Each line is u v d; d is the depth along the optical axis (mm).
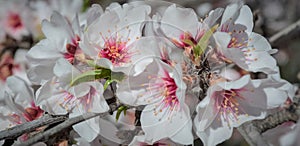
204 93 209
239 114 220
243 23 229
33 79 229
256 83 213
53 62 232
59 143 238
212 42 212
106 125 224
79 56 219
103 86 209
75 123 215
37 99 225
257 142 215
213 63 213
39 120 224
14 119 269
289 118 218
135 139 218
